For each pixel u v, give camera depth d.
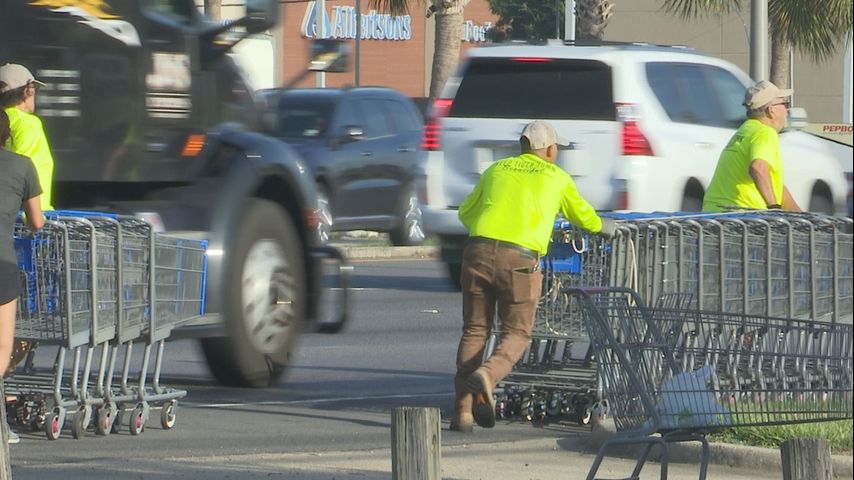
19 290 30.50
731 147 42.62
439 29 126.69
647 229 38.22
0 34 40.38
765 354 25.44
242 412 39.66
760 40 77.56
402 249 90.38
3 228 30.20
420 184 60.84
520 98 58.75
